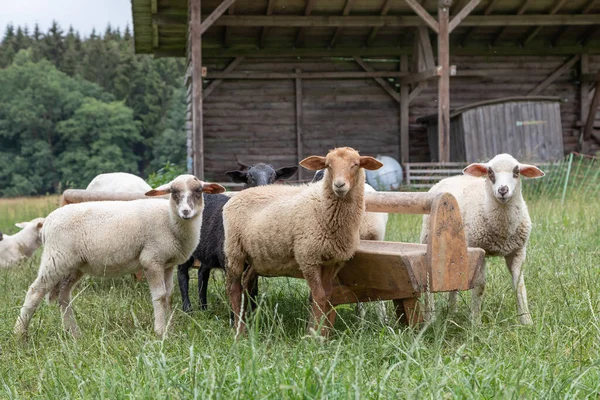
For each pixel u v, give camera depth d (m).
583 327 5.14
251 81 22.45
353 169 5.32
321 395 3.59
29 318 6.12
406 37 22.44
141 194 8.45
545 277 7.09
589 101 23.69
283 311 6.46
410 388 3.97
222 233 6.71
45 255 6.23
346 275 6.01
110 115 71.94
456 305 6.48
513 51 23.16
